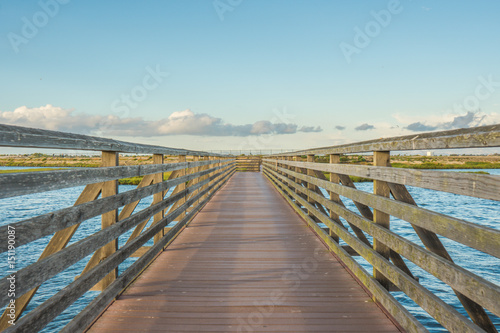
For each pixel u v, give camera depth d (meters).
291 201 7.70
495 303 1.29
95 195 2.50
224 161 14.14
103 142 2.34
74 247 1.93
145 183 3.54
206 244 4.52
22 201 20.80
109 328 2.29
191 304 2.66
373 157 2.66
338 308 2.59
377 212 2.63
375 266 2.59
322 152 4.42
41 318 1.63
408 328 2.01
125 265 8.31
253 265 3.63
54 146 1.76
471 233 1.44
